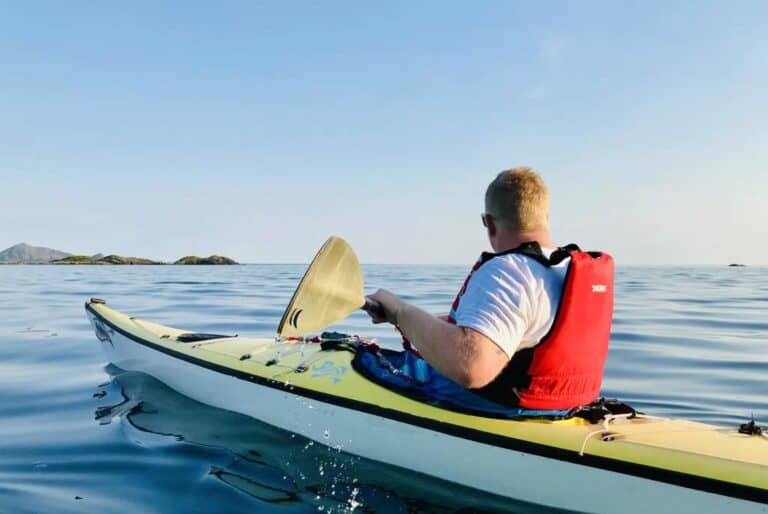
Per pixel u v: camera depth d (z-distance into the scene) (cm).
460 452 246
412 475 259
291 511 231
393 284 1639
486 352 191
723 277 2822
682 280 2377
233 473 270
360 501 238
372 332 690
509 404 234
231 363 355
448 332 198
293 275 2394
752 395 437
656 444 218
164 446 305
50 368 491
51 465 284
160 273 2536
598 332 227
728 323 827
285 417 312
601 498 213
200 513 231
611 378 491
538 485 226
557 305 211
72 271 2742
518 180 220
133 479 266
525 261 206
